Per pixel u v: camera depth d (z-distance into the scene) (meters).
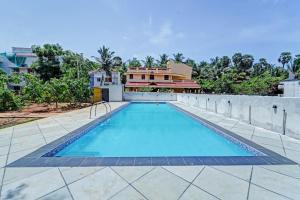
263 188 3.42
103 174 3.94
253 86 41.69
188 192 3.28
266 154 5.20
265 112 8.80
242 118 10.79
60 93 17.36
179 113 16.80
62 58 43.56
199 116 12.88
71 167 4.27
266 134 7.68
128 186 3.48
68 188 3.40
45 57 38.00
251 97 9.90
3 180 3.68
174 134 9.96
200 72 62.88
